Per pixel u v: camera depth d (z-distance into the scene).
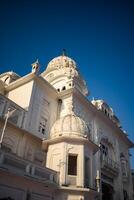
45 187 13.85
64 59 35.97
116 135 32.44
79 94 25.80
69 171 16.47
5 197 11.16
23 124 20.03
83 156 16.25
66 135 17.06
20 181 12.34
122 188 27.22
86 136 17.92
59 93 25.86
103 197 24.44
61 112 24.66
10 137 18.31
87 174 16.55
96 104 32.19
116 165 28.11
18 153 18.36
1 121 17.84
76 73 32.62
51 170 14.85
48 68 34.12
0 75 30.92
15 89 24.59
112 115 34.09
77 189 14.40
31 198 12.68
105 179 25.03
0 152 11.74
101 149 27.41
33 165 13.62
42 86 24.30
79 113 25.27
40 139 20.42
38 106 22.69
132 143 35.78
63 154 15.99
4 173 11.42
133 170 37.66
